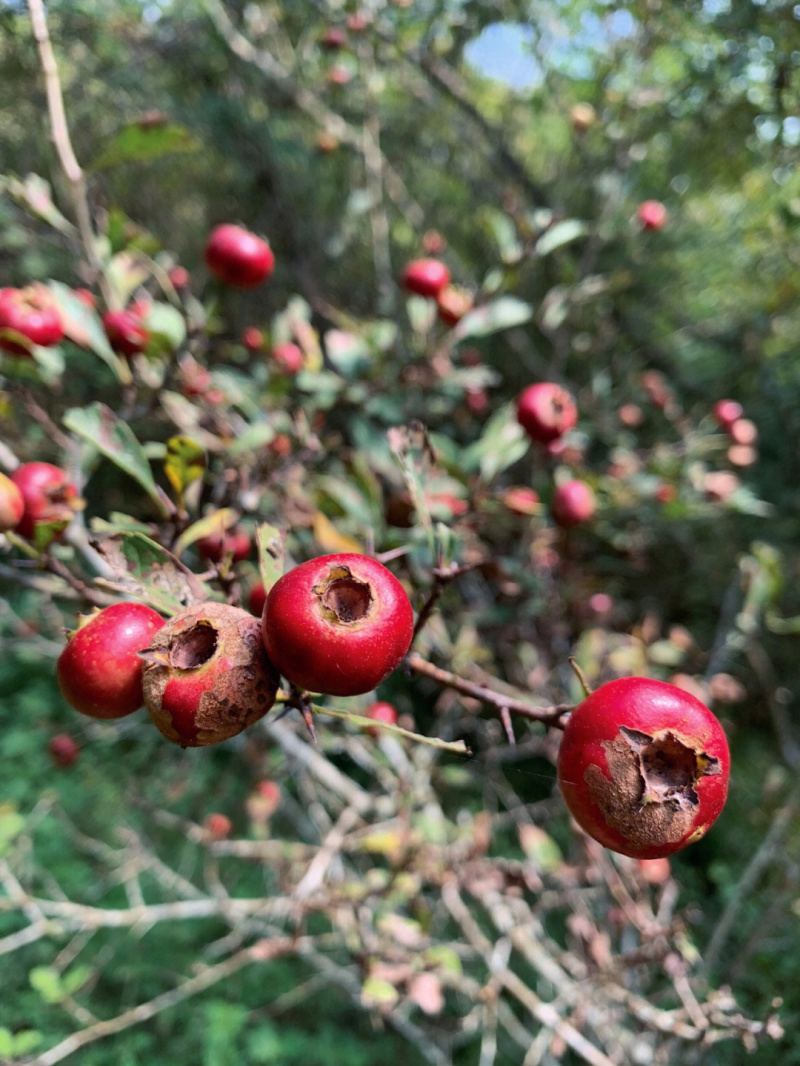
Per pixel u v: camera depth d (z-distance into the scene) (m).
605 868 0.22
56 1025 0.30
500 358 0.44
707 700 0.25
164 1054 0.31
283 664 0.08
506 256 0.23
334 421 0.27
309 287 0.41
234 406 0.23
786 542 0.42
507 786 0.30
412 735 0.08
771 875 0.32
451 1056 0.32
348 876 0.29
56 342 0.16
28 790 0.37
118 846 0.36
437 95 0.43
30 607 0.29
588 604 0.26
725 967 0.28
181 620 0.08
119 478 0.34
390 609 0.08
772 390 0.43
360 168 0.42
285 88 0.36
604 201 0.32
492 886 0.22
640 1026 0.21
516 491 0.23
